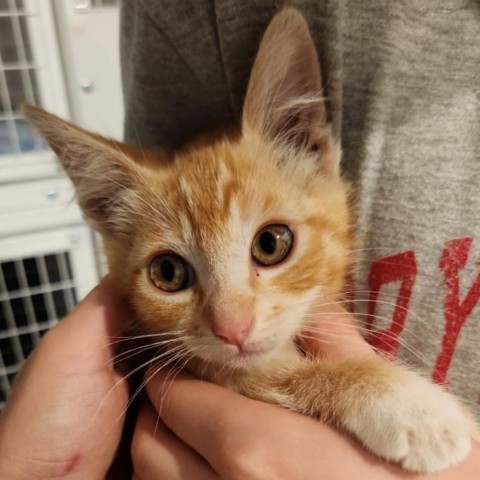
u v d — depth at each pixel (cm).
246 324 12
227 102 15
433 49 12
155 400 12
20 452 11
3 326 30
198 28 13
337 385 11
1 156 27
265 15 12
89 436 12
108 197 15
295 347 13
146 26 13
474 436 11
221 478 10
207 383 12
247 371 13
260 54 12
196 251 13
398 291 12
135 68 14
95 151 14
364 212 13
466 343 12
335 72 12
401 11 12
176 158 15
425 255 12
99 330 12
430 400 10
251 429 10
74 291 30
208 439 10
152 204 14
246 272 13
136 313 14
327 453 10
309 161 14
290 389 12
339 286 14
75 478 12
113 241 15
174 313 13
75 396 11
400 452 9
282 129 14
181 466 11
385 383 11
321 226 13
